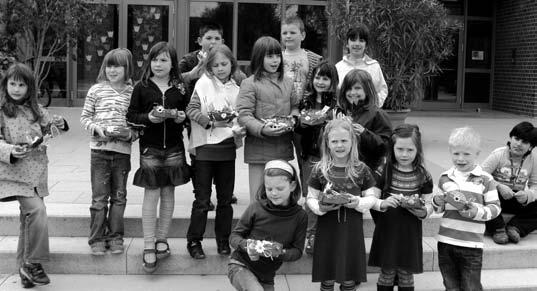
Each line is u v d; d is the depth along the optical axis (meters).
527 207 5.08
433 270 4.89
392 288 4.25
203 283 4.59
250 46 13.84
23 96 4.29
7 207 5.22
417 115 13.69
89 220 5.02
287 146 4.61
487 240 5.11
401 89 8.71
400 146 4.07
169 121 4.47
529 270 4.89
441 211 4.13
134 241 4.96
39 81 9.91
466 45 15.45
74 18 9.21
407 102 9.02
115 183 4.60
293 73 5.05
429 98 15.34
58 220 5.01
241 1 13.70
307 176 4.63
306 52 5.24
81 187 6.00
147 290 4.45
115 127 4.35
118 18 13.60
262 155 4.54
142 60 13.73
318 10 13.76
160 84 4.54
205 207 4.59
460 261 4.21
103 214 4.58
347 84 4.45
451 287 4.20
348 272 4.02
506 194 4.88
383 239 4.16
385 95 5.49
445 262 4.24
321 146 4.22
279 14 13.76
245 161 4.65
